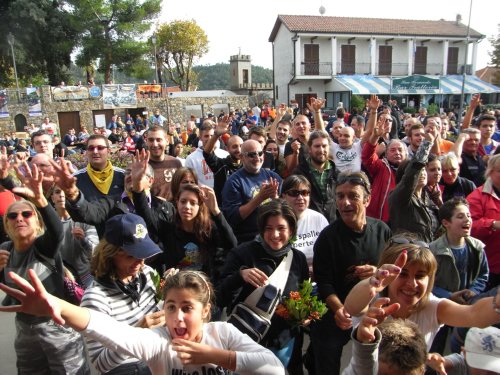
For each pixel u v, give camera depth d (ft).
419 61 116.88
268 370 6.47
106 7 116.26
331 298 9.68
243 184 14.62
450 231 11.41
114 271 8.00
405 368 5.75
